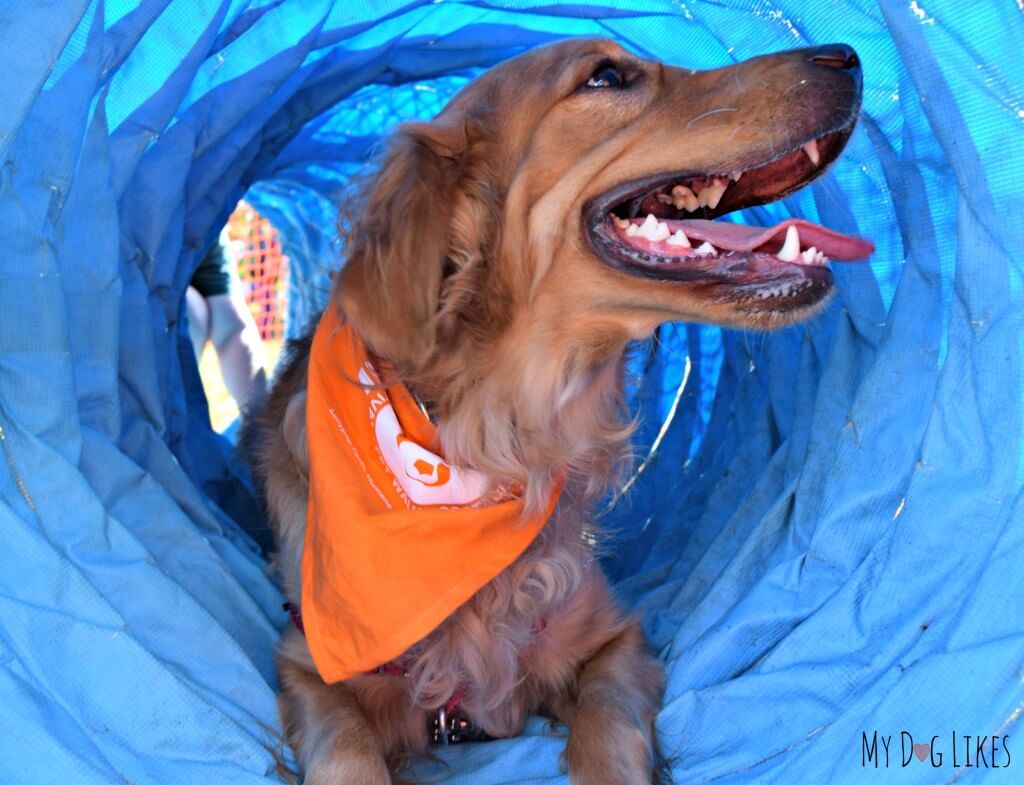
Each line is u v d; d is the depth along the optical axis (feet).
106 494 2.04
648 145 1.85
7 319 1.78
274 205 3.76
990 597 1.61
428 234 1.83
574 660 2.10
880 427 1.97
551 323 1.95
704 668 1.99
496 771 1.92
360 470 1.95
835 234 1.89
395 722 2.04
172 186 2.46
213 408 4.39
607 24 2.63
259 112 2.65
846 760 1.63
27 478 1.76
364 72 2.86
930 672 1.61
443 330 1.91
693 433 3.09
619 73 1.91
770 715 1.82
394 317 1.81
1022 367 1.67
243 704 1.90
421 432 1.97
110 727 1.69
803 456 2.34
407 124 1.94
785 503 2.21
